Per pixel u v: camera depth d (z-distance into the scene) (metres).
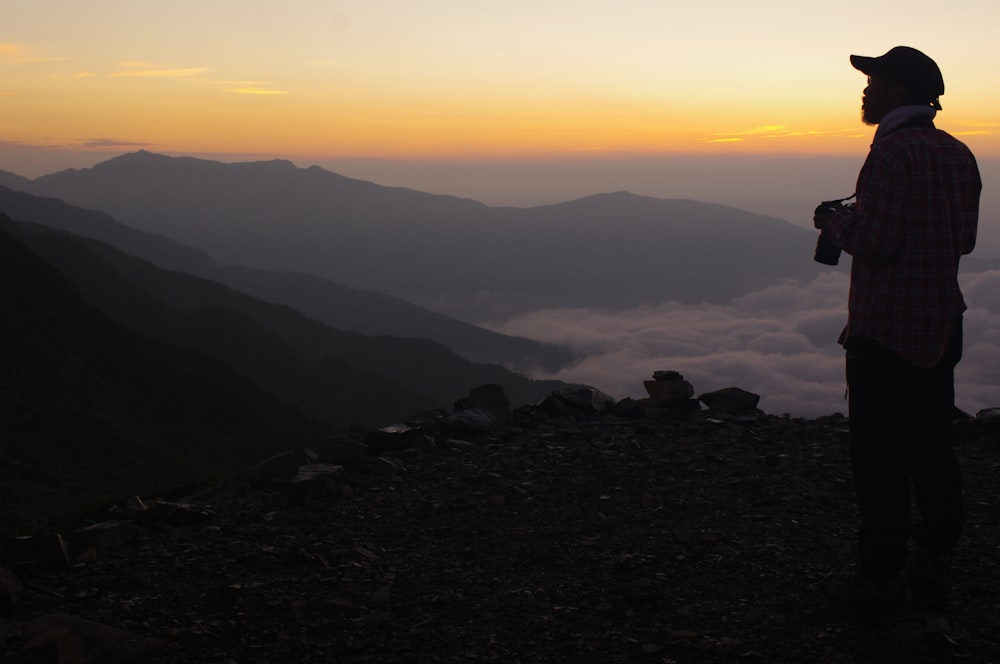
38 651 2.96
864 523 3.18
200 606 3.49
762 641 3.04
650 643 3.06
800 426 6.68
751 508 4.72
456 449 6.26
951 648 2.89
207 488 5.96
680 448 6.14
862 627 3.10
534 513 4.75
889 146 3.02
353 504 5.02
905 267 3.01
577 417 7.26
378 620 3.33
